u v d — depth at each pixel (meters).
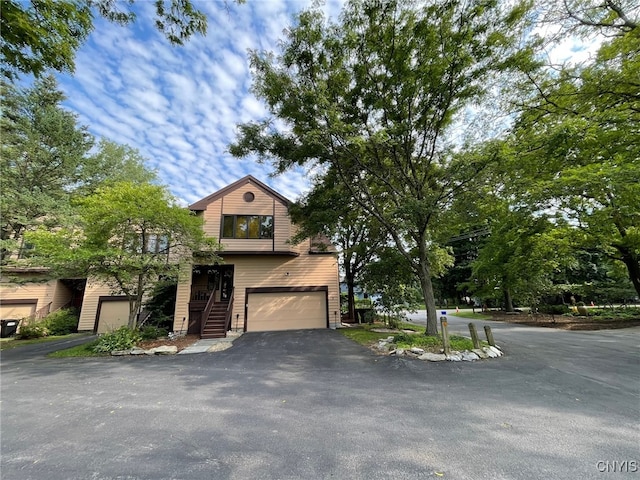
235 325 13.16
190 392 4.93
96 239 9.21
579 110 8.38
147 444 3.11
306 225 11.09
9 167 12.67
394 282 13.09
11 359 8.24
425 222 9.07
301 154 9.03
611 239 12.09
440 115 8.97
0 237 13.11
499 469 2.50
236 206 14.35
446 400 4.25
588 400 4.14
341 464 2.64
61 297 16.64
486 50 7.55
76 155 14.54
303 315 13.95
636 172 6.84
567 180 7.67
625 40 7.48
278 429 3.42
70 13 4.55
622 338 9.38
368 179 11.09
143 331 11.00
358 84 8.54
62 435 3.36
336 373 5.93
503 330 12.44
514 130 9.23
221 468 2.62
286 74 8.33
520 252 12.58
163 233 10.52
